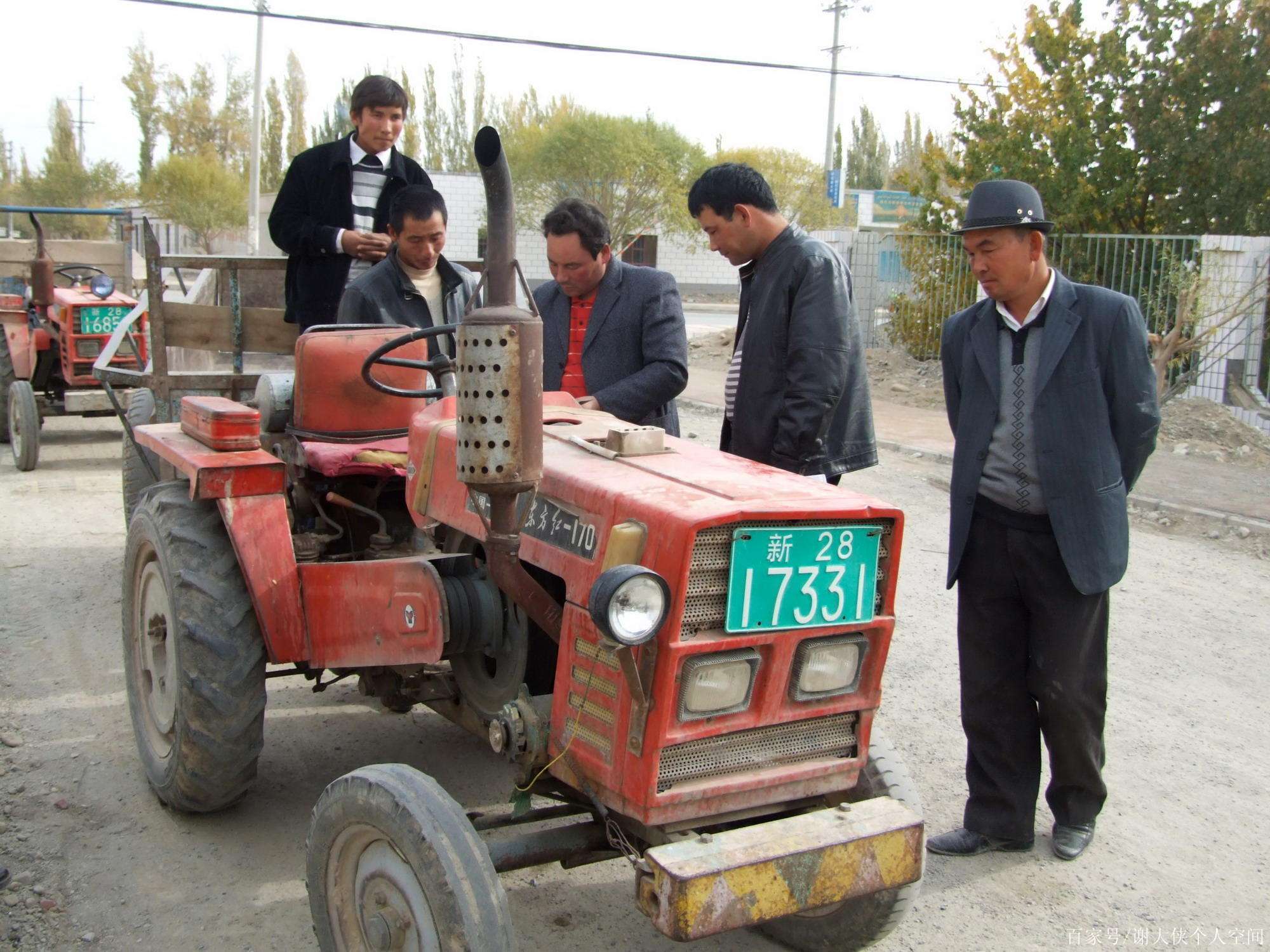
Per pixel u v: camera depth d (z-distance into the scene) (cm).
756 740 272
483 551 344
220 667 367
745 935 351
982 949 343
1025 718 396
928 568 746
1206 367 1277
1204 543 830
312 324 597
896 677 559
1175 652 600
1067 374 367
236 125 5197
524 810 300
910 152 7250
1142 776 461
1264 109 1437
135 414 652
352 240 566
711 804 266
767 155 3500
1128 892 377
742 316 429
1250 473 1039
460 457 261
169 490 414
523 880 375
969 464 387
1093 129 1539
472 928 243
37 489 877
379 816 263
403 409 457
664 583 238
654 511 256
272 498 381
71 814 401
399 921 264
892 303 1777
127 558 429
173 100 5159
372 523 443
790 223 411
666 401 454
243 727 371
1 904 341
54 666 533
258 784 431
